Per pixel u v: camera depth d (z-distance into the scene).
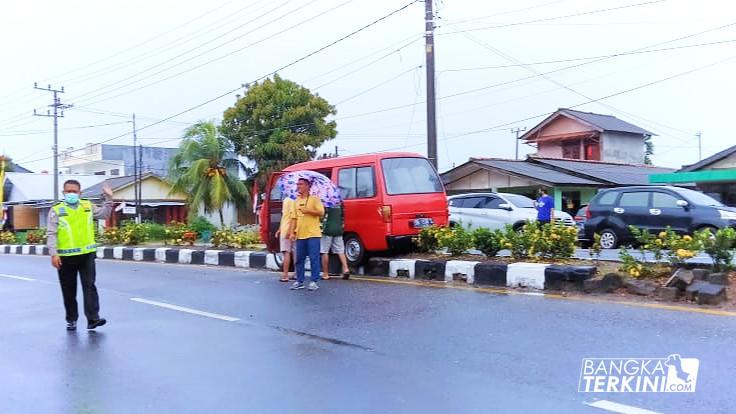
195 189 34.81
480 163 29.48
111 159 53.28
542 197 15.66
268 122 37.47
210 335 7.02
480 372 5.26
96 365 5.99
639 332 6.16
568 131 37.34
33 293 10.79
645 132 37.41
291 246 11.03
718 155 26.77
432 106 19.00
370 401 4.71
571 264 9.13
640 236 8.55
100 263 16.53
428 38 19.14
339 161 11.53
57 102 41.44
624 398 4.55
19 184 46.06
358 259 11.23
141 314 8.42
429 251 11.19
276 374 5.48
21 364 6.12
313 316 7.79
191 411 4.66
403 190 11.08
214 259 14.78
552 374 5.11
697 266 8.04
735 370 4.99
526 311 7.35
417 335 6.57
